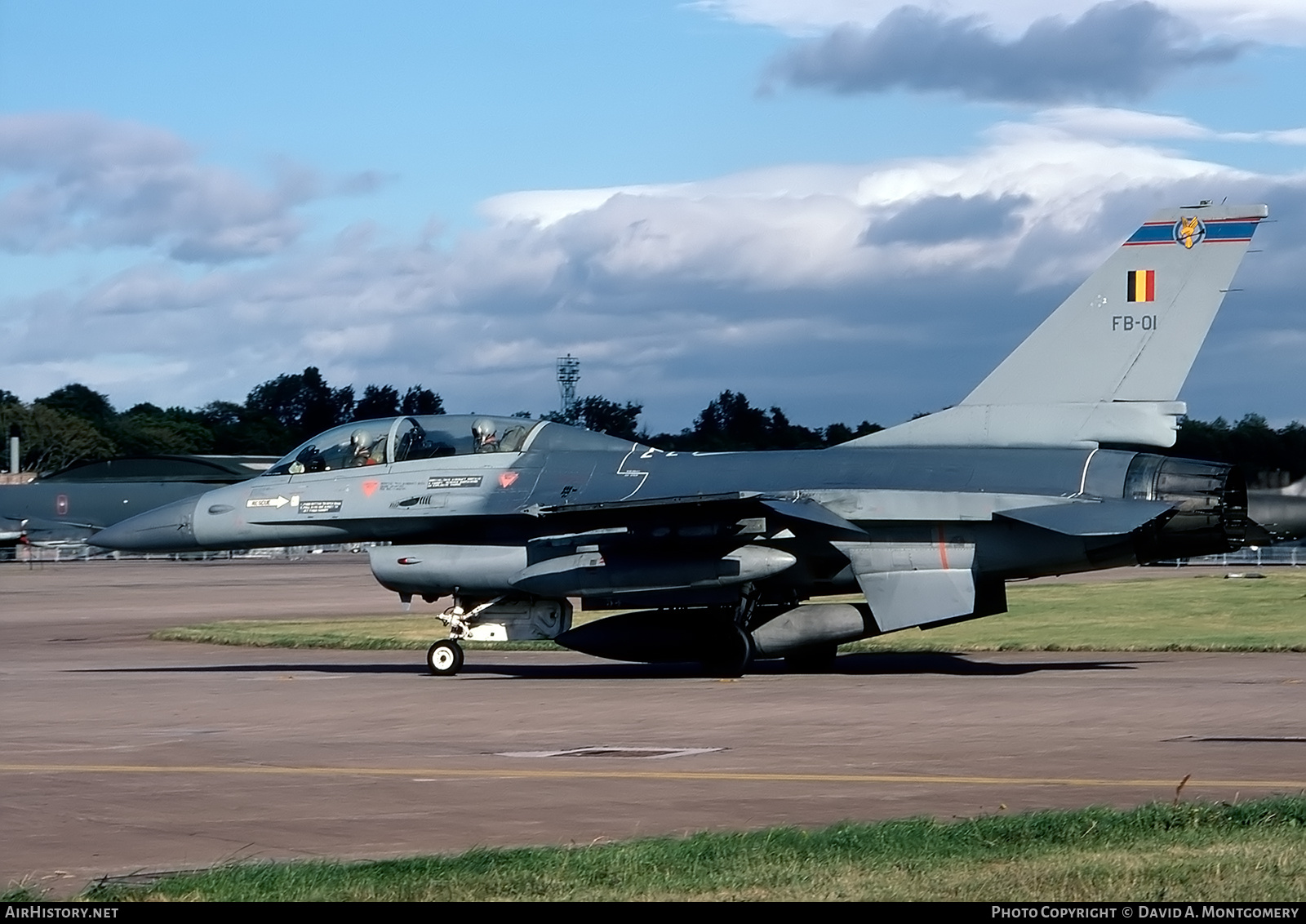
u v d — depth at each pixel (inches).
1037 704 1421.0
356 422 2049.7
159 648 2443.4
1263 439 3221.0
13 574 5556.1
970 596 1748.3
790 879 674.8
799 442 3976.4
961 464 1786.4
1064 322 1800.0
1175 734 1199.6
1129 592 3132.4
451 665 1918.1
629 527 1824.6
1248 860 693.9
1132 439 1763.0
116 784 1016.2
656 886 665.6
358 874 692.7
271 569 6008.9
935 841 751.1
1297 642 2070.6
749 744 1180.5
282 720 1412.4
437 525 1966.0
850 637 1807.3
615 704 1510.8
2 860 767.7
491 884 671.1
